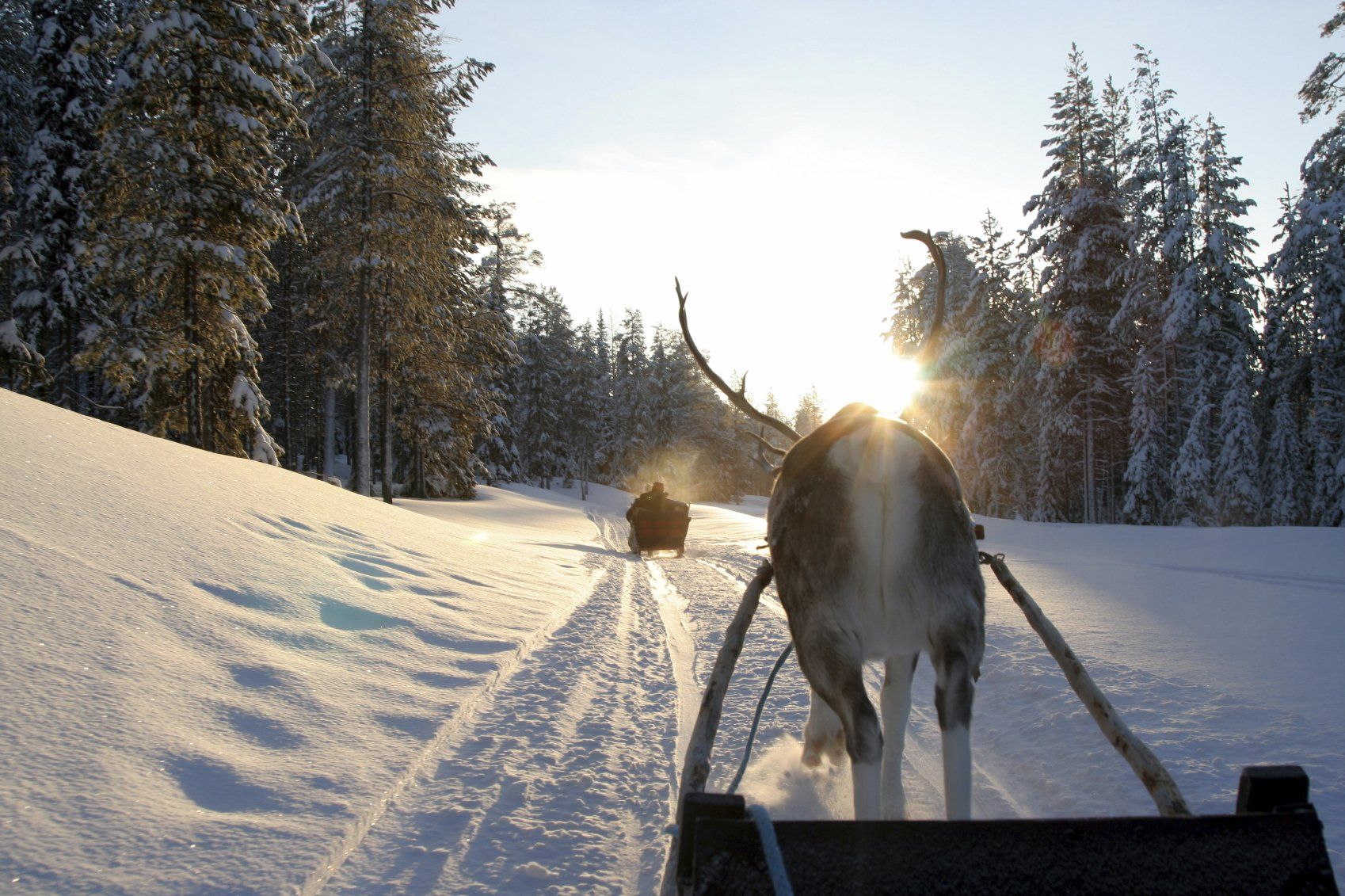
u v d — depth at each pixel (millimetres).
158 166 18812
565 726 5359
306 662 5523
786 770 4641
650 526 19594
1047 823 2035
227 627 5516
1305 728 4965
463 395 37906
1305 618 8750
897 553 2988
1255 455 31219
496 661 6742
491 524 27312
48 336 27031
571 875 3365
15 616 4441
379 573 8797
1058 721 5461
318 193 25156
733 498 89625
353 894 3115
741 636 3400
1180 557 18031
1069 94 35562
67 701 3877
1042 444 36125
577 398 72125
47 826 3020
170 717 4109
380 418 39062
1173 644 7574
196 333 19891
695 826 1987
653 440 84500
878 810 2623
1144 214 34312
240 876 3014
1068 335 34344
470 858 3469
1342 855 3398
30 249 25438
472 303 35531
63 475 6977
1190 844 2027
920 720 5891
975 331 40000
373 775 4148
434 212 25719
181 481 8711
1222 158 34000
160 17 19203
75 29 27016
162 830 3203
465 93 25953
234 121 19016
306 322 33312
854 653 2934
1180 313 31344
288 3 20531
